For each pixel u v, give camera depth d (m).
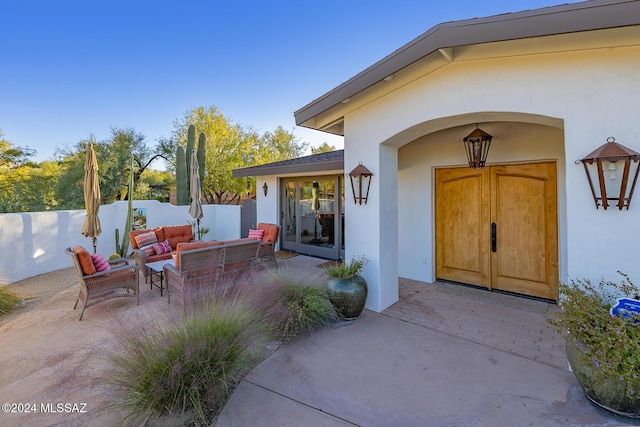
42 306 5.26
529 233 5.44
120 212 10.04
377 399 2.77
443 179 6.45
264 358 3.48
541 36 2.84
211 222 12.57
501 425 2.41
